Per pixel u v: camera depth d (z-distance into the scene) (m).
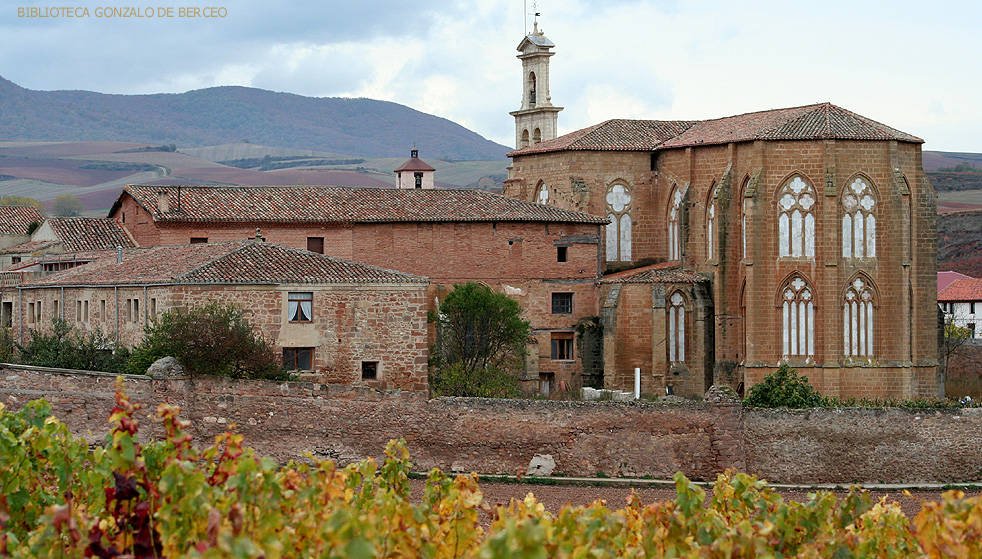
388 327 67.69
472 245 91.12
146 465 26.39
